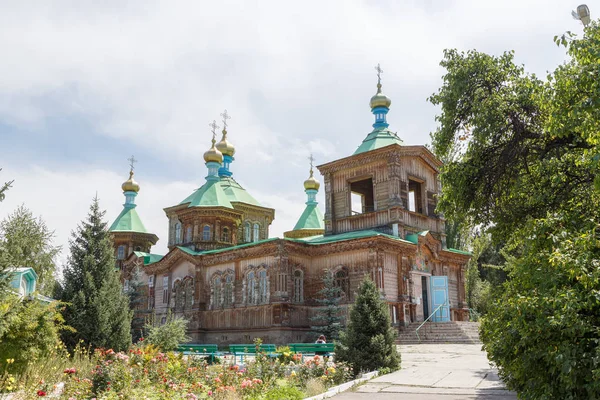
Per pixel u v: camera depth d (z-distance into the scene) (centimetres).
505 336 848
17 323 1510
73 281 2245
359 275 3169
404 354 2370
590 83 971
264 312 3281
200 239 4303
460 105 1583
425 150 3588
